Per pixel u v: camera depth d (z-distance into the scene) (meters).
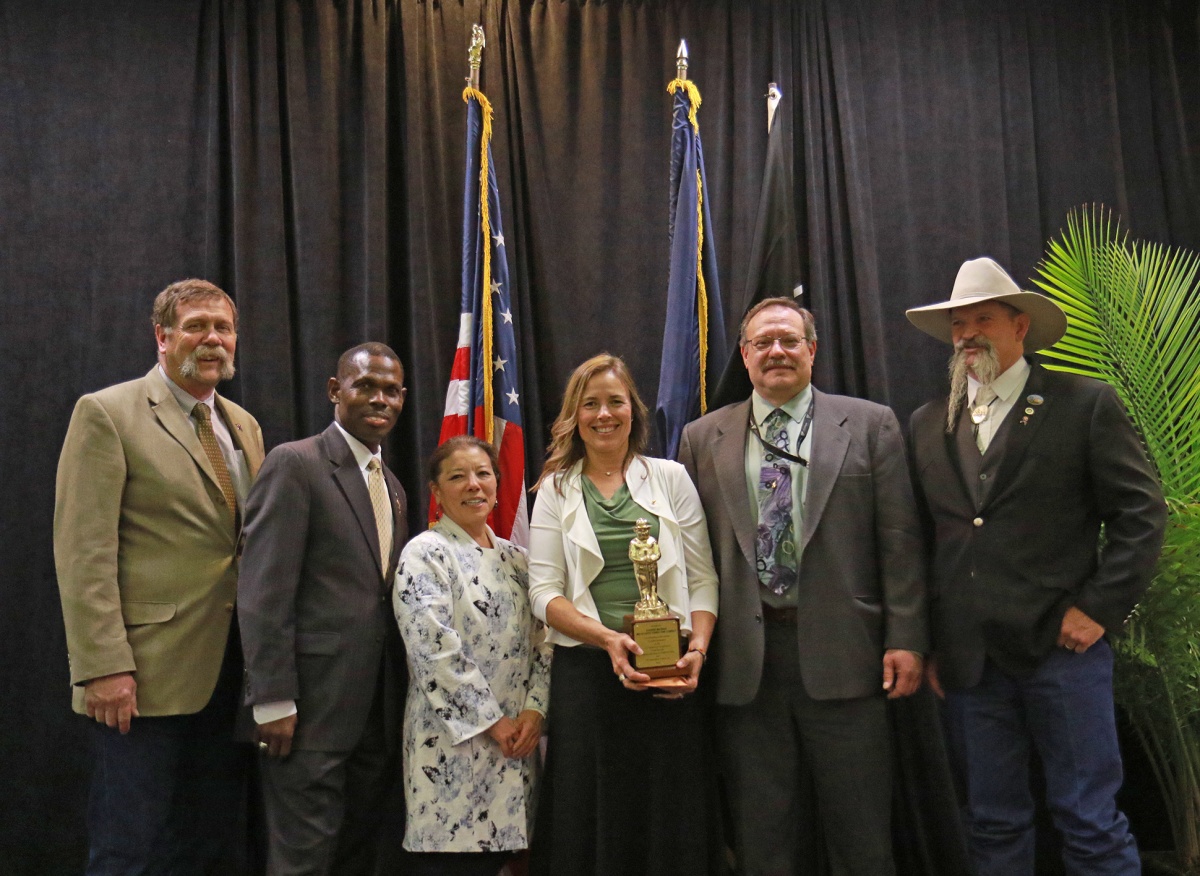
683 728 2.60
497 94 3.67
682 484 2.66
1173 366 3.13
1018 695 2.57
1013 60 3.96
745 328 2.75
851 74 3.84
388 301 3.54
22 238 3.41
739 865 2.54
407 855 2.58
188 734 2.62
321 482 2.57
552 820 2.54
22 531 3.31
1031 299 2.62
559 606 2.50
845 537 2.55
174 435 2.63
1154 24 4.05
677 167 3.43
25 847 3.19
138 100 3.51
